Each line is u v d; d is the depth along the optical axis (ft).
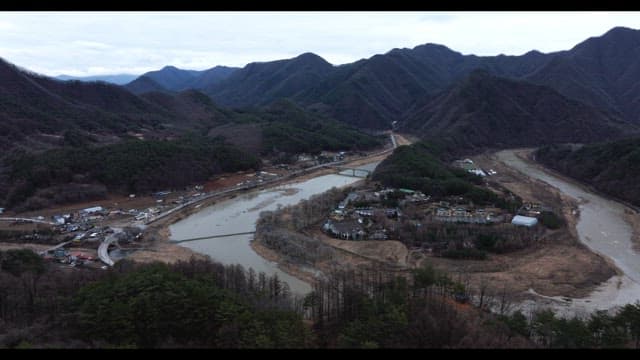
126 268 358.43
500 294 375.45
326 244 492.13
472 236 486.38
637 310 264.31
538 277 411.95
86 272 362.74
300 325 244.01
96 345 225.15
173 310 246.88
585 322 285.43
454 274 414.21
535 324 274.16
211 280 307.78
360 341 234.58
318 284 349.20
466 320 268.62
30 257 389.19
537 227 520.83
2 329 253.85
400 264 437.17
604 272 423.23
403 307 265.54
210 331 244.01
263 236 514.68
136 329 240.73
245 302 268.41
